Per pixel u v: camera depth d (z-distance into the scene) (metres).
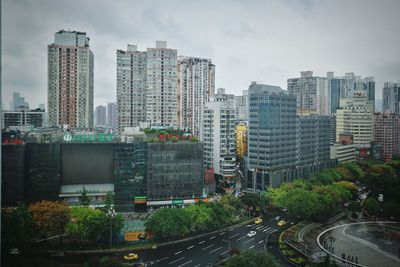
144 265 129.75
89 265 119.69
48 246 147.25
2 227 123.12
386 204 193.50
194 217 163.00
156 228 152.62
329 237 163.38
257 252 110.44
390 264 132.38
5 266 117.12
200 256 139.12
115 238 151.75
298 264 129.38
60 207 150.88
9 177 187.62
